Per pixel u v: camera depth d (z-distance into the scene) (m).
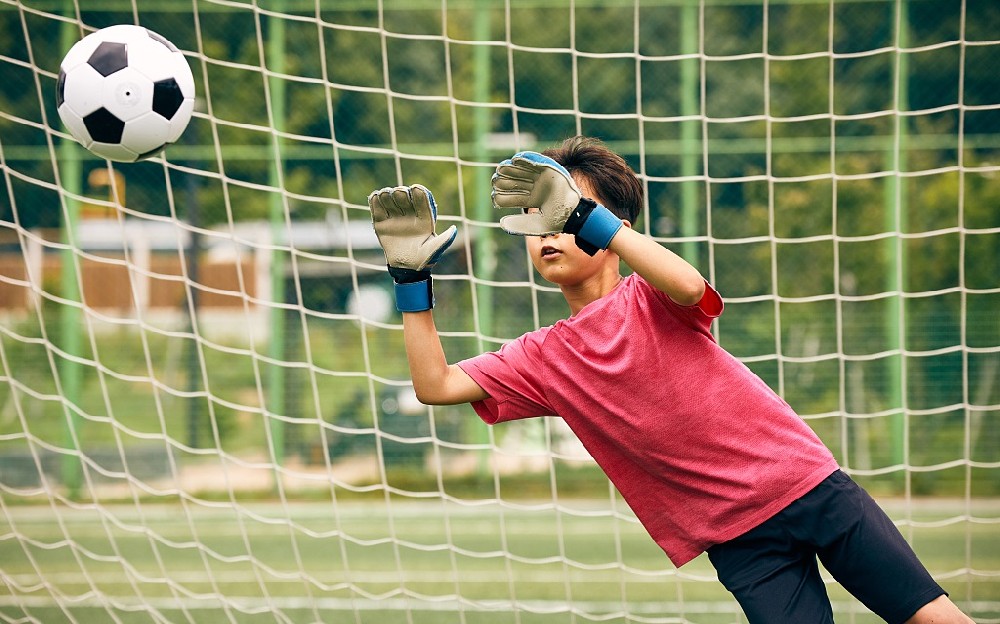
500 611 8.76
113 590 9.58
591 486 14.92
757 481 4.14
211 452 8.55
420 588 9.72
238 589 9.67
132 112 5.44
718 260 16.05
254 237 16.66
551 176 3.76
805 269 16.02
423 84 18.00
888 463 14.75
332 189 16.58
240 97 16.94
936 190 15.68
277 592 9.56
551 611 7.86
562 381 4.34
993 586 9.32
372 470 15.40
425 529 12.91
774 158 16.08
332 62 17.81
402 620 8.48
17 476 14.81
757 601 4.17
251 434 15.70
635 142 15.89
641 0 16.14
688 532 4.29
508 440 15.28
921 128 16.89
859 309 15.34
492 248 15.82
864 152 16.17
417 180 16.55
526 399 4.45
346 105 17.06
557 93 17.59
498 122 17.45
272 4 16.72
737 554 4.24
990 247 15.48
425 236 4.11
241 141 16.88
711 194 16.14
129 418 15.62
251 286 16.58
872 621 8.19
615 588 9.58
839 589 9.12
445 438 15.41
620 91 17.86
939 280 15.59
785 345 15.55
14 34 16.23
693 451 4.20
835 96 17.39
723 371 4.20
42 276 16.05
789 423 4.25
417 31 18.08
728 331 15.84
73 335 15.61
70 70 5.46
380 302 16.33
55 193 16.17
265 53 17.06
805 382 15.34
